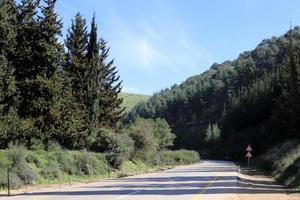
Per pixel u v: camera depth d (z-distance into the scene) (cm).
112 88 6612
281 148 6675
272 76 14038
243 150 12900
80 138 5166
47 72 4747
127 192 2650
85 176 4447
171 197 2359
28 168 3569
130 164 6100
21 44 4688
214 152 15962
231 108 15950
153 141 7162
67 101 4900
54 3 4784
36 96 4609
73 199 2206
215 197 2420
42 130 4588
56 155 4256
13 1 4747
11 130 4116
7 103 4356
